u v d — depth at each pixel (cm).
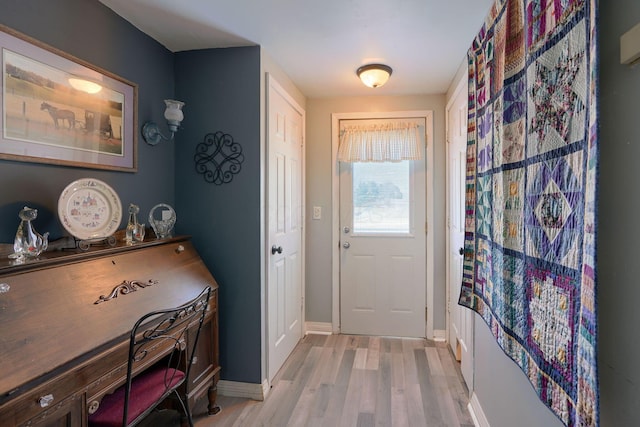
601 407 86
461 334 244
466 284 193
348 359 268
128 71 186
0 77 125
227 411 201
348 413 198
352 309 319
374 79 245
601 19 86
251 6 170
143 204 198
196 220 221
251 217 215
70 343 109
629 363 76
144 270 158
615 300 81
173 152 223
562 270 93
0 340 95
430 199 303
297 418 194
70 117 152
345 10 172
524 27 117
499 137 141
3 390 88
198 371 186
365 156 305
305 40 205
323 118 315
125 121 182
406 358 269
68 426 107
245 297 217
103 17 170
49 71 143
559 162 94
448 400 211
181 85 222
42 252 133
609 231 83
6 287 105
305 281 321
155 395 142
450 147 280
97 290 131
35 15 138
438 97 301
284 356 260
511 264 128
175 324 155
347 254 318
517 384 136
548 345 101
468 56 201
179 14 178
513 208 127
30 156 136
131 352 121
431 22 183
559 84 94
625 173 78
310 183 319
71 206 141
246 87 214
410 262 310
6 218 130
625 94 77
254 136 214
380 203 313
